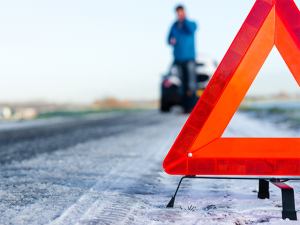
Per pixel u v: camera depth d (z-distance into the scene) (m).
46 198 2.58
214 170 2.32
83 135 7.97
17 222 2.04
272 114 13.11
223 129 2.31
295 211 2.05
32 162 4.34
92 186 3.00
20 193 2.75
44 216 2.15
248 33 2.24
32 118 16.05
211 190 2.87
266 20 2.24
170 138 6.78
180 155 2.33
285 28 2.24
